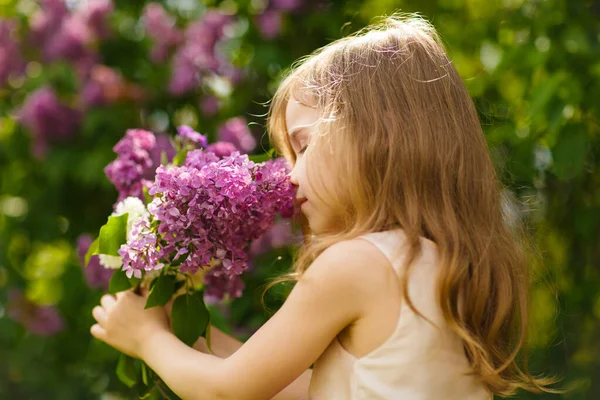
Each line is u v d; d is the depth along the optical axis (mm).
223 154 1603
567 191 1927
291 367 1434
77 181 2361
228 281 1569
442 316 1424
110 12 2334
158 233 1464
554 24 1869
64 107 2299
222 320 1762
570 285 1925
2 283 2547
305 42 2041
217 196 1448
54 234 2457
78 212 2428
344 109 1468
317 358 1454
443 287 1423
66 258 2428
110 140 2258
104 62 2398
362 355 1430
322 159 1465
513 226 1666
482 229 1473
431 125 1473
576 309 1927
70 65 2352
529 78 1855
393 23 1550
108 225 1495
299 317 1431
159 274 1505
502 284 1465
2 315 2443
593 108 1809
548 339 1873
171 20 2242
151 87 2248
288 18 2039
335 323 1428
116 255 1498
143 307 1521
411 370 1412
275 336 1436
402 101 1473
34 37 2459
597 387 1906
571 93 1783
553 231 1926
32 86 2412
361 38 1516
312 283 1429
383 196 1452
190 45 2066
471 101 1515
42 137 2311
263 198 1480
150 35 2180
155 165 1811
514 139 1861
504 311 1459
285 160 1548
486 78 1928
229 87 2070
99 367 2311
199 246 1455
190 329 1517
